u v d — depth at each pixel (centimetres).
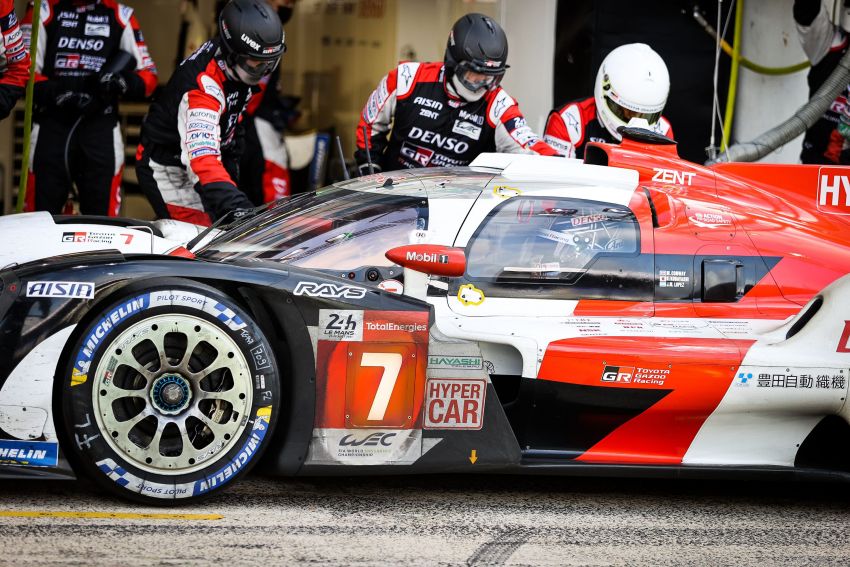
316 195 1795
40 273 1380
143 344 1375
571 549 1344
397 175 1841
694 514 1548
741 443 1588
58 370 1357
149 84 2770
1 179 3119
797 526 1516
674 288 1647
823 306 1591
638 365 1531
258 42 2219
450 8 3222
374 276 1595
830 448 1602
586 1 2909
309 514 1420
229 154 2455
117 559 1211
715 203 1781
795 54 3005
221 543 1282
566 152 2520
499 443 1500
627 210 1697
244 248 1642
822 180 1902
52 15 2659
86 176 2745
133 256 1448
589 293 1623
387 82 2425
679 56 2964
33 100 2667
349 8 3250
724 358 1545
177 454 1390
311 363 1438
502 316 1580
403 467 1476
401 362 1470
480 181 1753
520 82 3045
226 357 1384
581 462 1540
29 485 1472
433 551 1302
